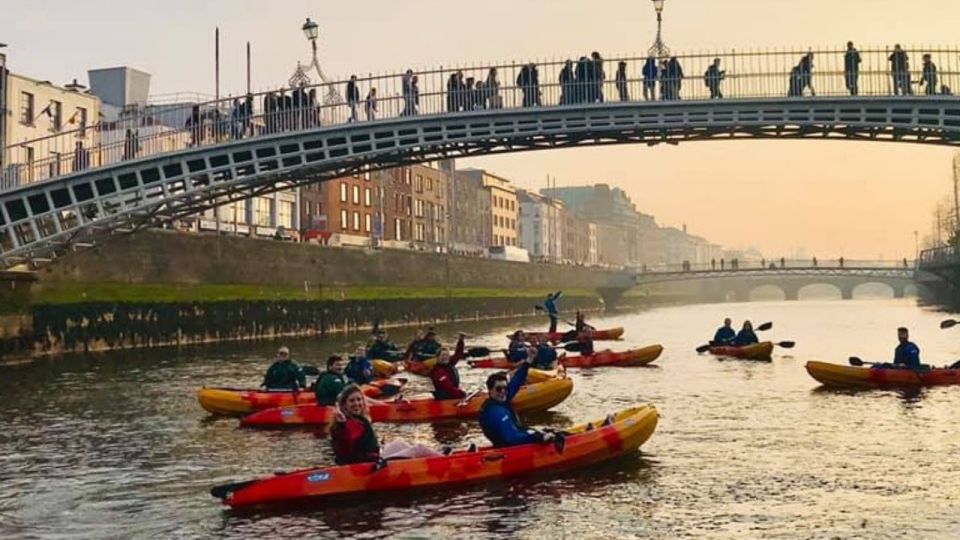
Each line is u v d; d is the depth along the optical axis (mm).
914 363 28609
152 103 69500
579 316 39750
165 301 49281
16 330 39250
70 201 40688
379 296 73062
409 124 40469
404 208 112938
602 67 40312
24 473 17750
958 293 91562
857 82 38750
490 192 146250
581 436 16750
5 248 41906
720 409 24672
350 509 14398
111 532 13828
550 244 170750
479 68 40438
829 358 41500
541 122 40625
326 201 93438
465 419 22766
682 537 12922
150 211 42906
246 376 34000
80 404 26781
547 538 12953
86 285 46906
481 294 93188
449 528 13438
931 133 40594
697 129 41656
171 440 20969
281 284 64000
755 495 15148
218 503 15250
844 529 13211
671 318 101438
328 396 22641
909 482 16000
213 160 41719
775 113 39531
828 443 19562
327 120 41156
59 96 57781
